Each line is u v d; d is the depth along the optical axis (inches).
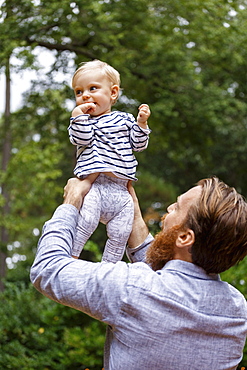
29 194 475.8
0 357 289.7
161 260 82.9
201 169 659.4
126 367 73.8
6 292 351.6
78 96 96.8
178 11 412.8
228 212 76.3
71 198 88.1
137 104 478.6
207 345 74.9
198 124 493.7
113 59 424.5
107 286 74.2
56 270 76.2
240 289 244.2
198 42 440.8
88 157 91.0
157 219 505.4
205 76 476.7
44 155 442.6
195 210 78.0
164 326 73.2
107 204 91.3
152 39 429.7
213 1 404.8
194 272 78.5
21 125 455.8
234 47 443.5
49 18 364.5
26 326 320.2
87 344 267.3
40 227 576.1
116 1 397.4
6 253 458.6
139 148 94.4
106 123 92.7
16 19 356.8
